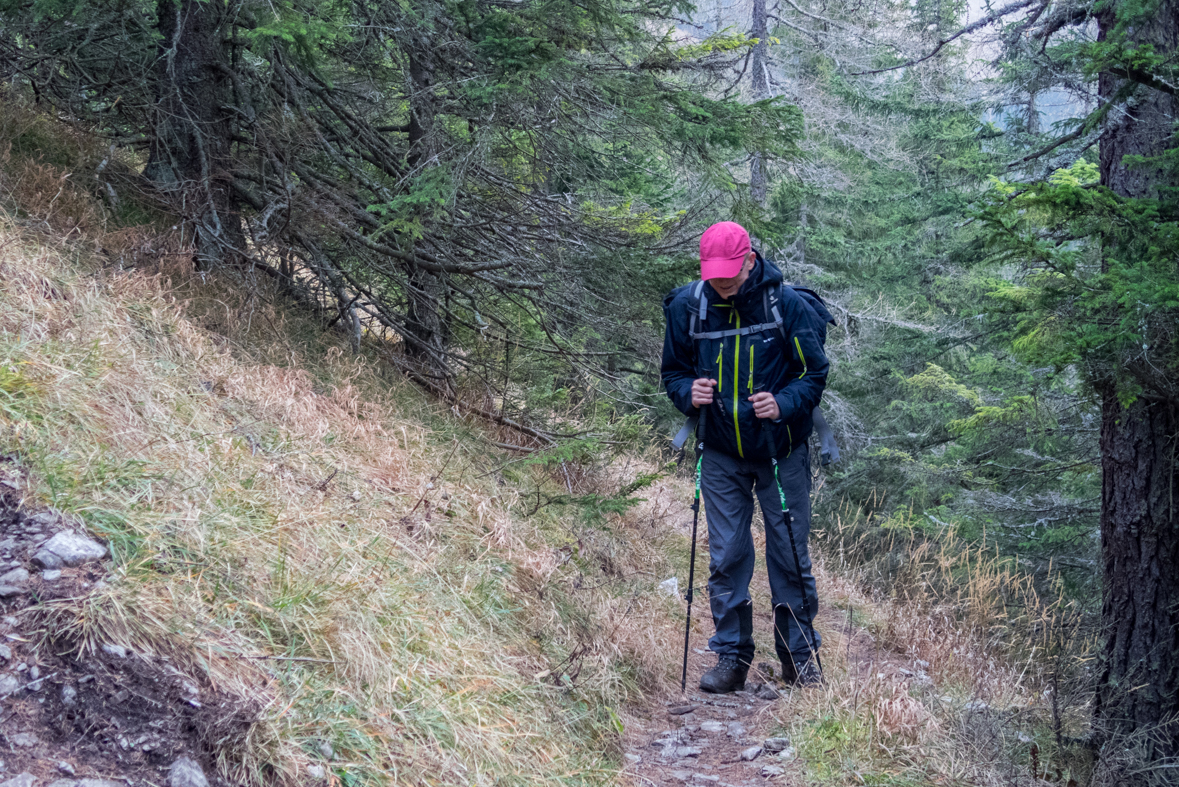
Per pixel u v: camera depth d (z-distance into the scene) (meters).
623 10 5.27
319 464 3.64
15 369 2.76
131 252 4.54
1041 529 9.32
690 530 6.95
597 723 3.14
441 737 2.37
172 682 1.97
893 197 16.09
